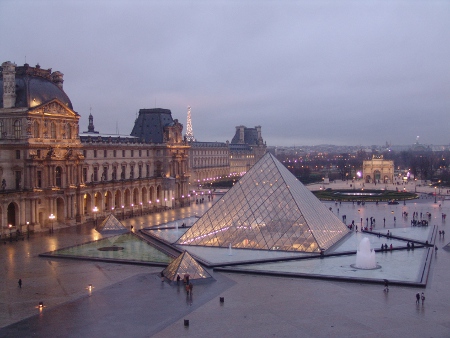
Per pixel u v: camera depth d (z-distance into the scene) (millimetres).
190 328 74500
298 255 122062
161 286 97500
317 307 84062
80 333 72562
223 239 134250
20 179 167250
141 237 152625
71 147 183500
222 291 93875
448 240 148750
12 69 166875
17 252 131500
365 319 78125
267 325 75625
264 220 133375
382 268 110375
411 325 75438
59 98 181250
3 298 89438
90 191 195375
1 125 168875
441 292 92688
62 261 120750
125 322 77062
